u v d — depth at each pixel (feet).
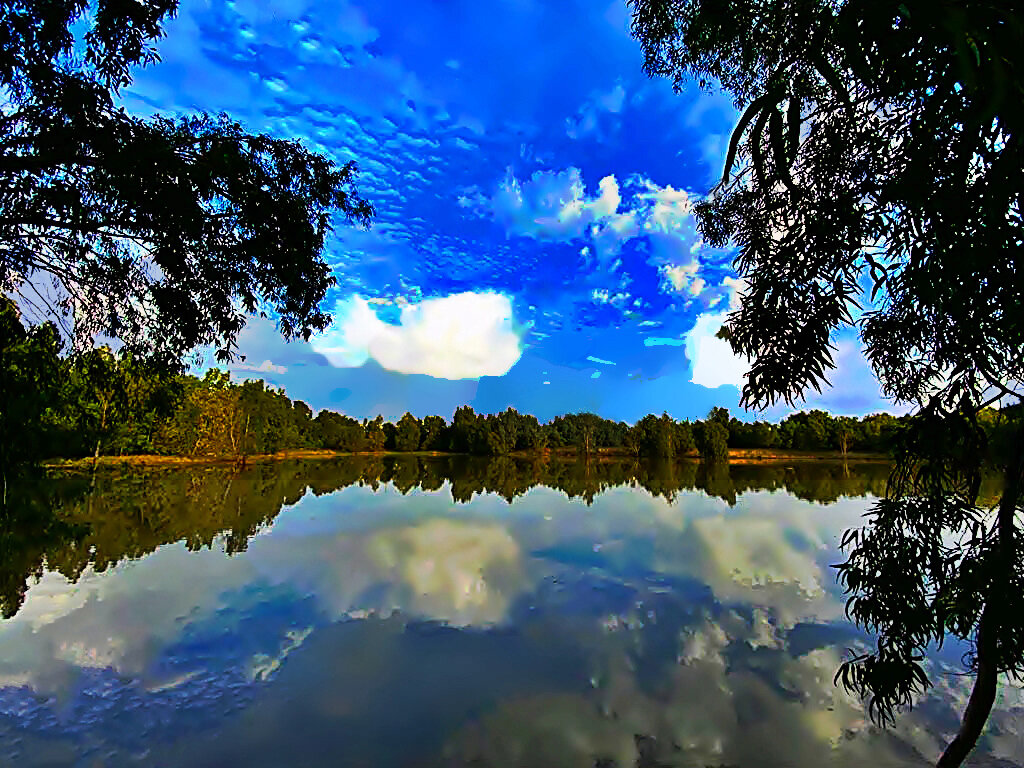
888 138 5.25
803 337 5.61
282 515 60.70
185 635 24.93
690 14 8.78
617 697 19.57
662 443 211.00
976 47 3.71
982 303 5.11
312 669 21.62
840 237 5.48
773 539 46.26
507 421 271.49
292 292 16.62
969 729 5.97
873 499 73.67
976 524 6.08
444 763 15.83
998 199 4.61
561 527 52.90
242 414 155.33
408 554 41.37
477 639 24.73
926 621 6.20
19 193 13.02
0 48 12.80
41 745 16.52
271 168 15.67
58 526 48.78
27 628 25.57
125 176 13.34
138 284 16.58
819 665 21.91
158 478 100.22
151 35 15.17
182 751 16.31
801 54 5.89
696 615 27.73
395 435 286.05
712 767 15.52
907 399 6.68
